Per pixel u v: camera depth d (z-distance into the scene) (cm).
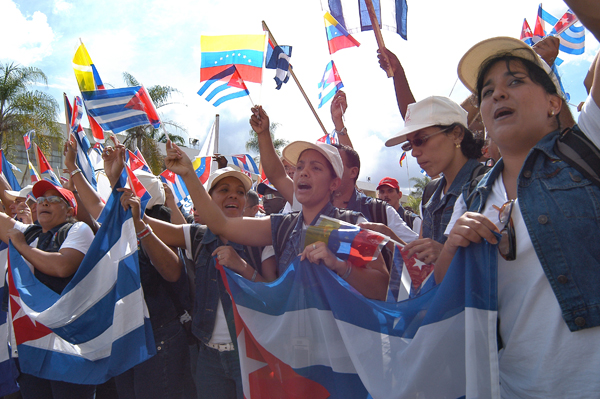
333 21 345
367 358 168
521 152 149
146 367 251
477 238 142
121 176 262
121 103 250
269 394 193
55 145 2078
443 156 209
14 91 1933
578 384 125
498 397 135
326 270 185
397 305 168
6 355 338
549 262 129
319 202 219
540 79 144
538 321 134
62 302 261
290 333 190
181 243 261
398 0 299
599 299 122
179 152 221
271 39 315
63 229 301
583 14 121
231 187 270
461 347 149
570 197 129
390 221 261
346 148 274
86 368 260
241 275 218
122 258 250
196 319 238
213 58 251
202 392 237
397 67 302
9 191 436
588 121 134
